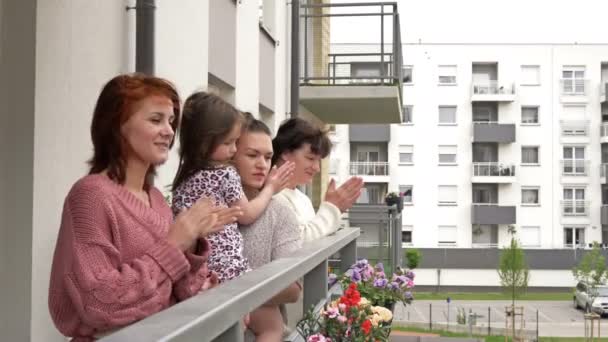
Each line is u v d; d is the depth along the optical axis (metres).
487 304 45.03
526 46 50.66
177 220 2.36
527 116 50.84
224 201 3.24
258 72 10.82
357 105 14.56
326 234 4.41
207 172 3.20
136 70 5.68
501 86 50.66
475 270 48.62
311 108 15.05
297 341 3.71
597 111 50.69
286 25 13.16
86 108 5.04
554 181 50.47
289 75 13.39
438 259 48.78
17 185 4.36
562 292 48.97
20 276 4.34
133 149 2.44
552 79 50.72
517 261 44.69
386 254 13.56
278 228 3.60
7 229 4.37
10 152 4.38
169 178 6.49
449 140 50.41
